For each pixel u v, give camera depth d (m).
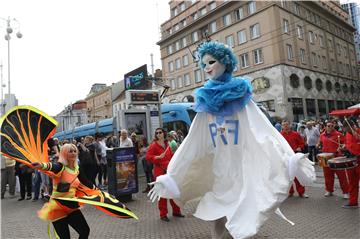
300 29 36.59
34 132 4.37
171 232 5.93
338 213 6.45
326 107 38.81
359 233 5.18
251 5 35.38
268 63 33.31
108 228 6.47
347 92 44.97
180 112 16.84
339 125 16.06
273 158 3.36
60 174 4.38
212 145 3.77
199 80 42.97
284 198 3.26
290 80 33.12
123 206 4.36
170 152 7.22
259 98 34.00
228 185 3.66
